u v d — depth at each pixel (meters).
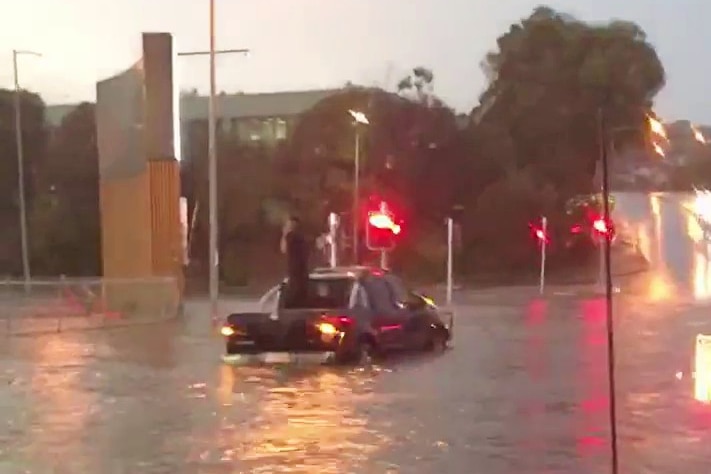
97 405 18.08
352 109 77.06
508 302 48.38
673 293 51.12
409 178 76.69
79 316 38.72
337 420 16.22
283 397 18.67
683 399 17.98
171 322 38.06
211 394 19.19
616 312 38.84
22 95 81.94
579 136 80.19
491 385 19.92
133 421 16.41
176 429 15.65
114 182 43.72
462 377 21.12
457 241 73.94
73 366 23.98
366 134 76.44
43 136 81.31
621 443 14.25
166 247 41.12
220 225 74.38
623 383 19.95
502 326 33.75
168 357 25.72
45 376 22.16
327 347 23.12
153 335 32.53
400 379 20.92
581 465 12.92
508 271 76.31
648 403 17.59
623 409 17.00
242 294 61.44
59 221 76.94
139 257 42.16
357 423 15.94
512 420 16.12
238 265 71.81
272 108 94.12
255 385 20.27
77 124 81.19
